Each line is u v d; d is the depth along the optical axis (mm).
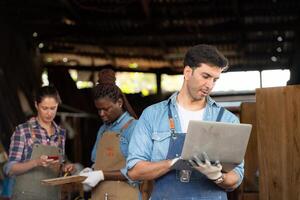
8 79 7141
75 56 10703
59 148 3869
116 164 3717
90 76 11102
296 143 4262
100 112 3785
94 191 3752
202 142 2453
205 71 2584
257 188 5082
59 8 8102
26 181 3740
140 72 11602
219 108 2793
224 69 2713
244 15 8508
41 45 9773
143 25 9109
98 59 11141
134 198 3660
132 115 3885
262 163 4414
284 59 10969
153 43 10109
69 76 9383
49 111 3779
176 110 2764
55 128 3904
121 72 11656
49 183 3309
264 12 8344
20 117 7105
